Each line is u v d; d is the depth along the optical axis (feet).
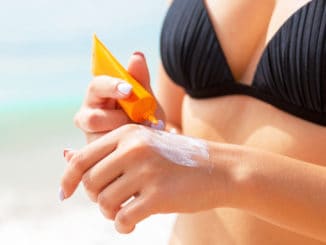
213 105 3.87
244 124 3.69
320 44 3.28
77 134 21.53
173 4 4.30
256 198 2.77
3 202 15.02
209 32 3.85
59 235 12.60
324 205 2.81
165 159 2.70
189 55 3.90
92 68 3.28
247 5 3.76
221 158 2.79
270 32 3.63
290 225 2.87
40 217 13.82
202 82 3.89
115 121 3.09
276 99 3.50
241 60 3.77
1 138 20.68
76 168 2.84
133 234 11.57
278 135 3.48
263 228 3.52
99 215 13.29
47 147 20.30
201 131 3.92
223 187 2.72
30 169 18.30
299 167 2.87
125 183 2.69
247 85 3.69
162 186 2.65
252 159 2.82
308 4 3.42
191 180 2.69
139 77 3.16
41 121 21.85
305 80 3.33
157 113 3.44
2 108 22.72
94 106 3.20
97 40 3.18
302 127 3.40
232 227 3.67
